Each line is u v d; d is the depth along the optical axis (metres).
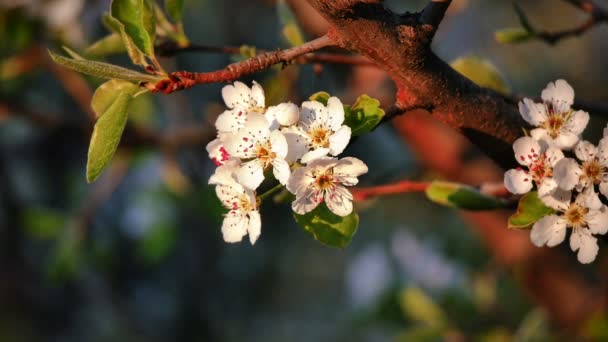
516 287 1.43
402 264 1.44
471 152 1.24
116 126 0.89
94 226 1.67
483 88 0.91
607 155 0.88
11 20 1.35
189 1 1.78
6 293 1.76
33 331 1.79
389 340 1.71
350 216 0.90
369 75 1.19
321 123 0.88
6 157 1.71
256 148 0.88
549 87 0.90
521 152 0.89
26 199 1.72
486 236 1.33
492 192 0.97
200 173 1.56
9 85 1.45
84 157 1.78
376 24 0.88
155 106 1.51
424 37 0.89
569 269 1.29
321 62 1.00
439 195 0.97
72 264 1.51
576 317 1.27
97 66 0.88
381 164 1.72
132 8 0.89
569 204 0.88
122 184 1.69
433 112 0.91
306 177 0.88
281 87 1.08
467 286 1.38
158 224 1.65
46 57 1.40
